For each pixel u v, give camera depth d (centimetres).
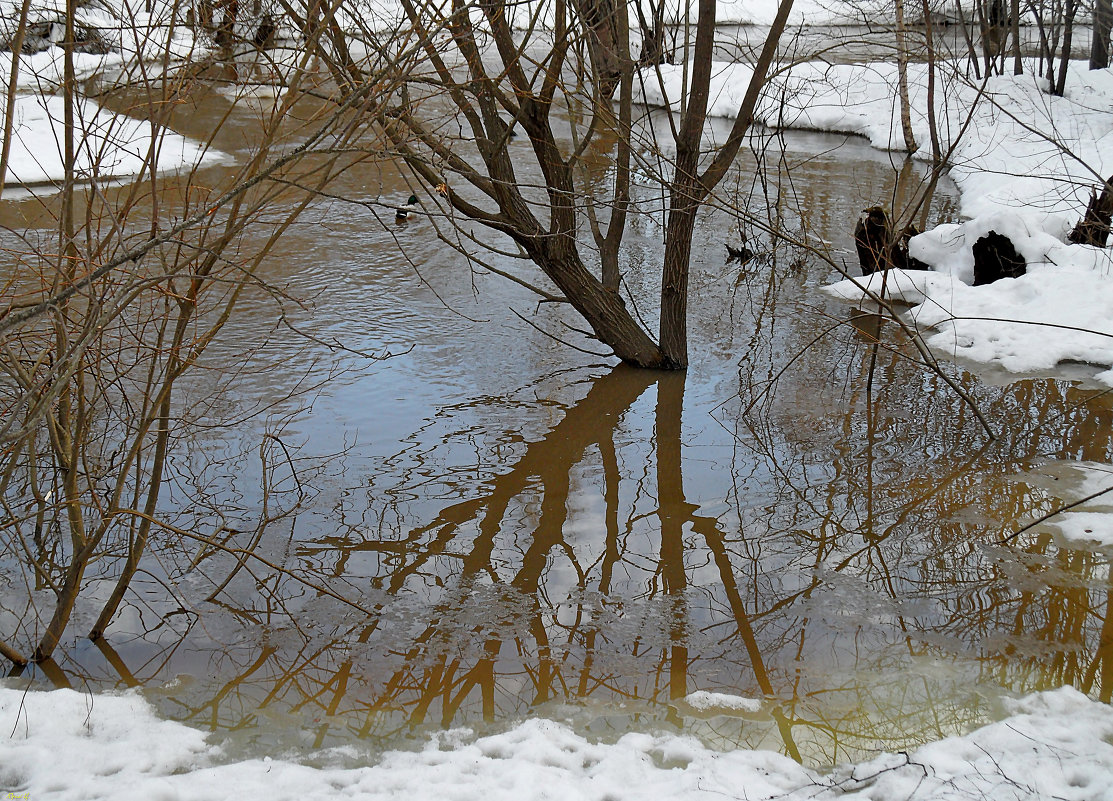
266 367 791
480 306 956
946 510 603
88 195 399
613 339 818
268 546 554
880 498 621
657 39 763
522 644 469
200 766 366
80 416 437
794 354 877
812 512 605
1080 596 505
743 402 772
